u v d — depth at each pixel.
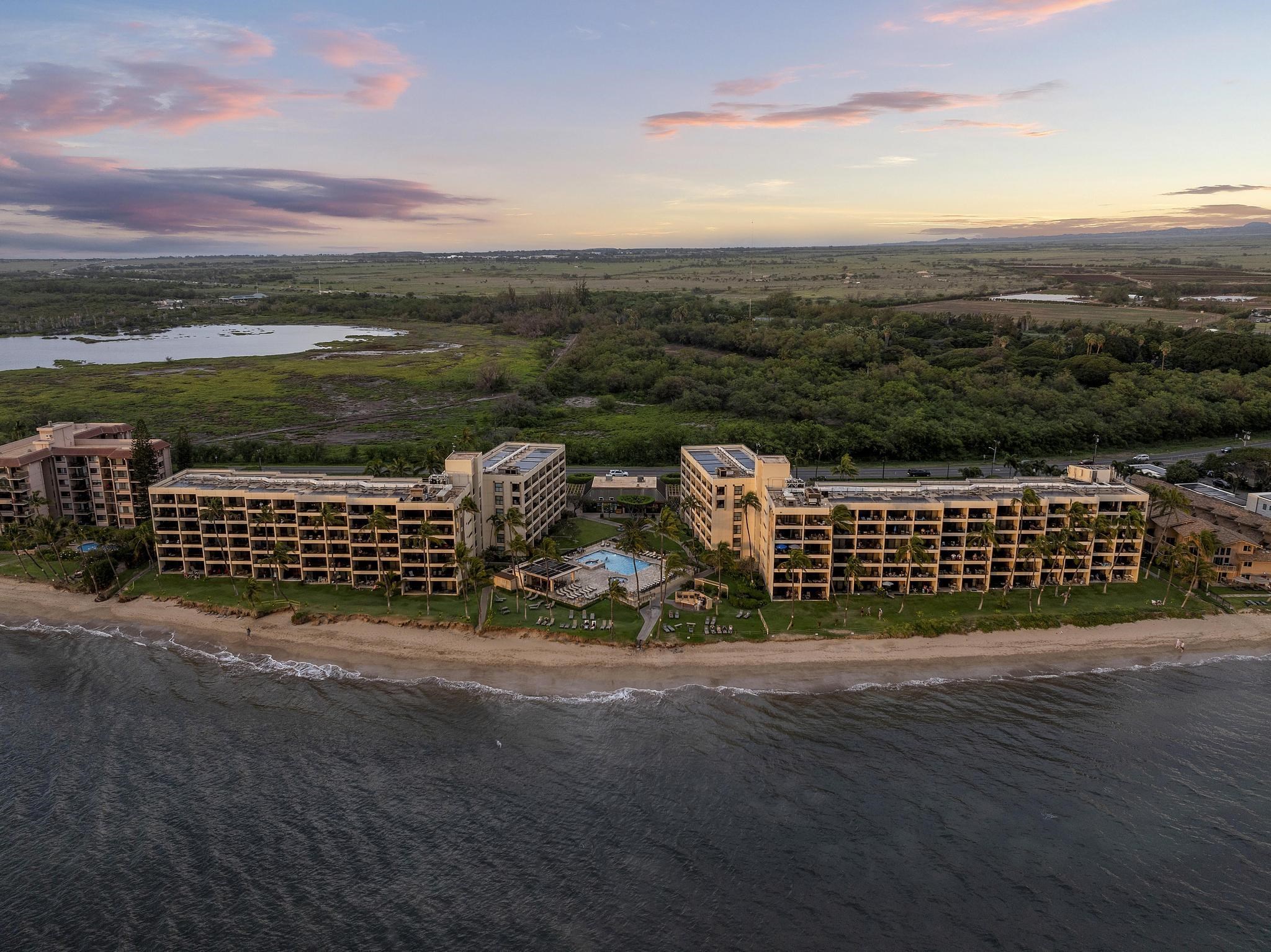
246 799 104.94
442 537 159.88
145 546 180.00
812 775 109.69
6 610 159.88
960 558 162.62
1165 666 139.62
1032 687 132.88
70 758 113.38
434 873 92.94
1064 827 100.50
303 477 181.50
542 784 107.81
